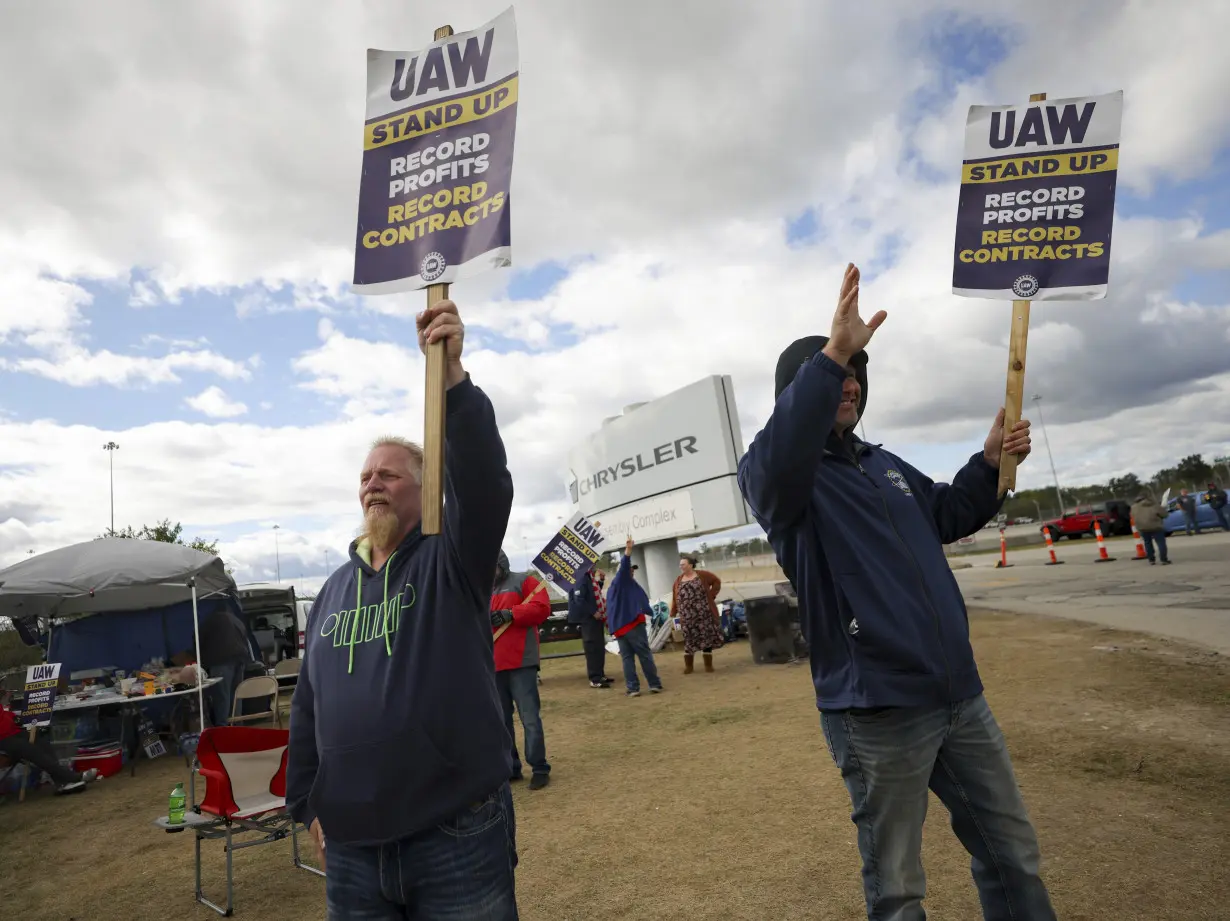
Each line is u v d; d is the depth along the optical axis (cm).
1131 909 288
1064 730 534
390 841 174
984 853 219
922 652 204
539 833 462
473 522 189
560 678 1238
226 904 403
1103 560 1939
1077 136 275
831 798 459
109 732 885
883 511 223
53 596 870
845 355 205
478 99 203
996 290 271
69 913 415
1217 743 473
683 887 359
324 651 197
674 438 1550
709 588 1118
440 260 197
